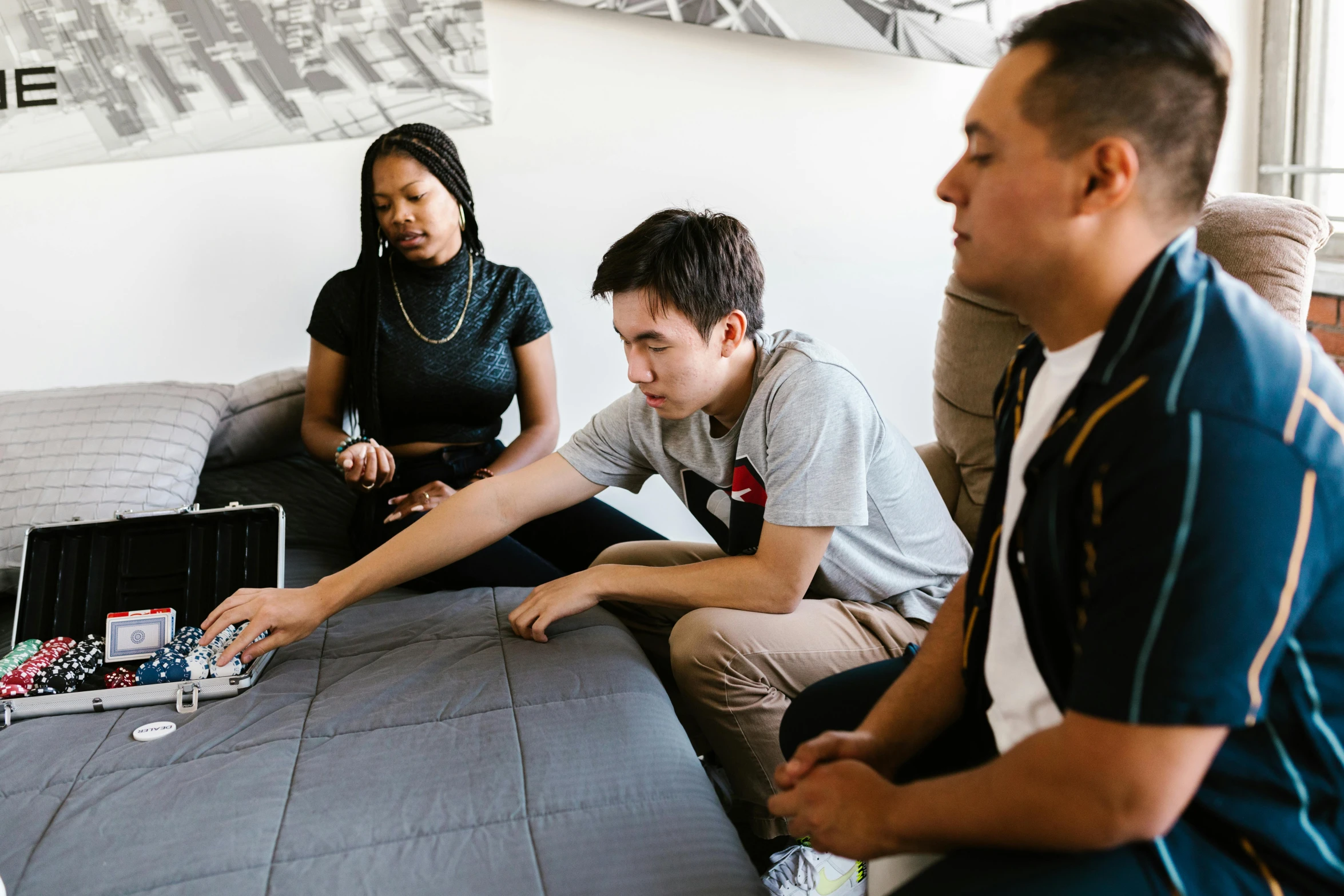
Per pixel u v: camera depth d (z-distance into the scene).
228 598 1.46
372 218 1.96
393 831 1.00
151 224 2.17
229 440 2.08
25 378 2.19
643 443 1.50
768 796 1.37
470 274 2.04
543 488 1.51
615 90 2.30
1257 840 0.69
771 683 1.35
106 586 1.51
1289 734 0.69
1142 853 0.70
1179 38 0.68
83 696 1.29
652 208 2.37
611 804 1.04
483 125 2.25
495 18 2.21
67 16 2.06
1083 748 0.66
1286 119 2.57
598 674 1.30
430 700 1.25
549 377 2.14
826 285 2.50
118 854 0.98
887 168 2.47
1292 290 1.45
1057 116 0.69
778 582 1.32
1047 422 0.80
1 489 1.79
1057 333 0.78
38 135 2.09
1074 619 0.74
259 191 2.20
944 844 0.74
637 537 1.97
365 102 2.19
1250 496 0.62
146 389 2.00
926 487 1.47
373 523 1.89
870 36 2.32
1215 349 0.66
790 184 2.43
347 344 2.02
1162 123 0.69
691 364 1.28
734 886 0.93
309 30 2.14
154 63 2.10
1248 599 0.62
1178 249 0.72
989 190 0.73
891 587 1.43
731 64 2.34
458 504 1.46
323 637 1.48
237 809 1.04
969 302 1.72
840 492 1.29
